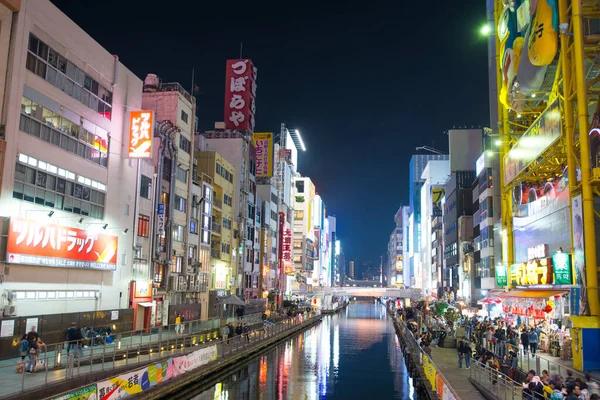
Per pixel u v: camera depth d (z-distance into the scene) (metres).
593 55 39.44
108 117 42.19
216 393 34.03
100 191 40.81
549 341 38.59
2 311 29.89
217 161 69.25
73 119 37.41
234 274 76.56
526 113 54.91
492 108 78.31
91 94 39.78
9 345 28.75
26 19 32.31
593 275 33.81
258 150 105.19
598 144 35.97
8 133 30.61
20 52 31.77
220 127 82.69
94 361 29.23
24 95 32.19
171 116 54.69
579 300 35.31
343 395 35.47
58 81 35.75
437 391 27.95
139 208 46.78
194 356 34.31
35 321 31.27
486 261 75.81
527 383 23.00
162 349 35.22
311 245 172.50
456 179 96.81
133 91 45.88
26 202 32.25
